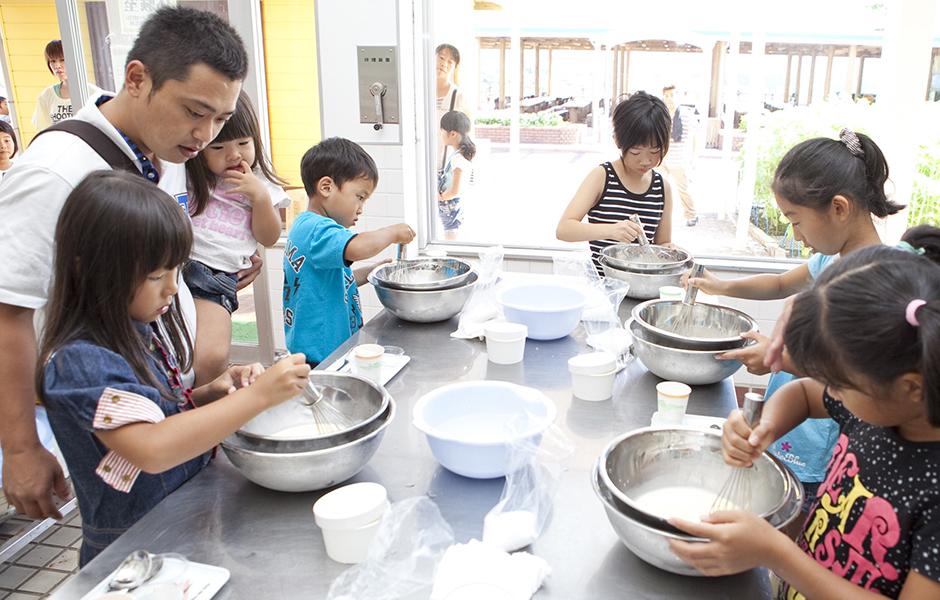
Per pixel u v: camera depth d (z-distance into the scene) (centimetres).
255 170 219
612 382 146
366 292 356
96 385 99
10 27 414
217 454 125
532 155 356
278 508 109
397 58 319
